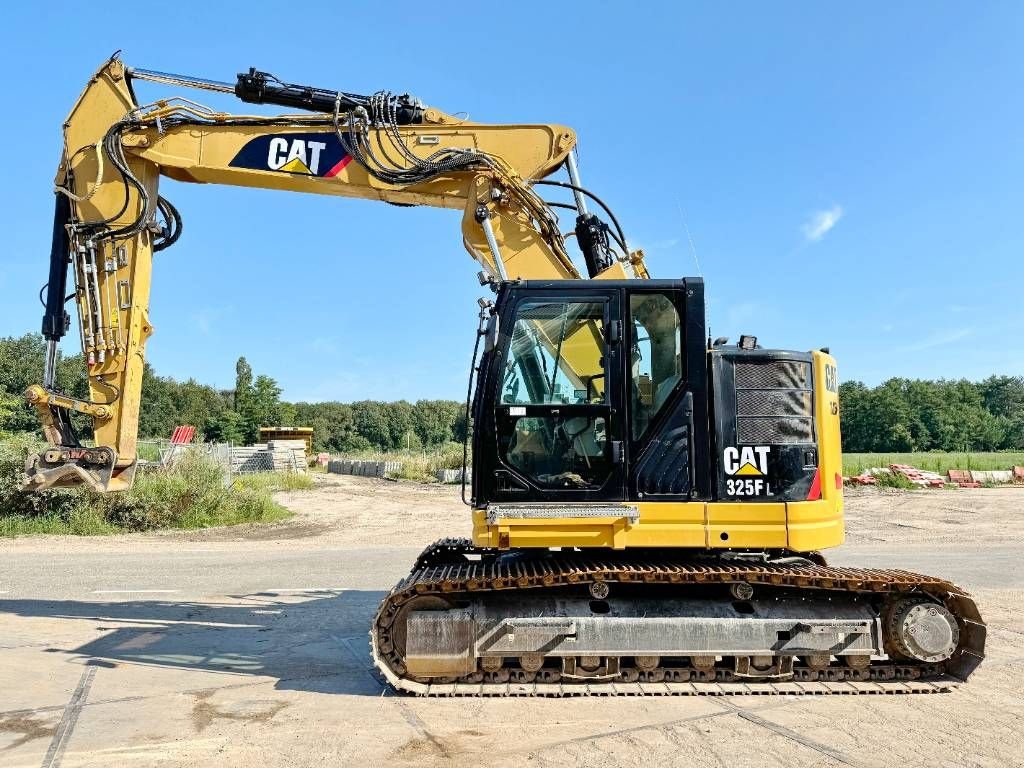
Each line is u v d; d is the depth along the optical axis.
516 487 5.39
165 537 15.16
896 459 43.84
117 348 6.97
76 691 5.32
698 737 4.41
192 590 9.24
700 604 5.41
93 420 6.98
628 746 4.28
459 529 16.73
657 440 5.46
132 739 4.42
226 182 7.23
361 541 14.58
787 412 5.57
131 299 6.99
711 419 5.53
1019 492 25.16
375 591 9.20
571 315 5.61
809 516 5.45
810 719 4.72
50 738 4.43
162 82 7.14
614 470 5.39
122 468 6.91
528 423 5.47
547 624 5.27
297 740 4.40
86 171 7.20
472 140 6.96
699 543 5.36
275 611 8.05
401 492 27.17
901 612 5.45
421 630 5.28
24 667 5.91
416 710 4.93
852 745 4.29
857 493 25.03
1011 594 8.73
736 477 5.46
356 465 42.34
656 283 5.59
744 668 5.33
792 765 4.01
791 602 5.48
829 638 5.32
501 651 5.26
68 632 7.08
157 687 5.44
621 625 5.27
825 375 5.73
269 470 37.47
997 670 5.80
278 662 6.12
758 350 5.63
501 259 6.71
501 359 5.51
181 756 4.16
